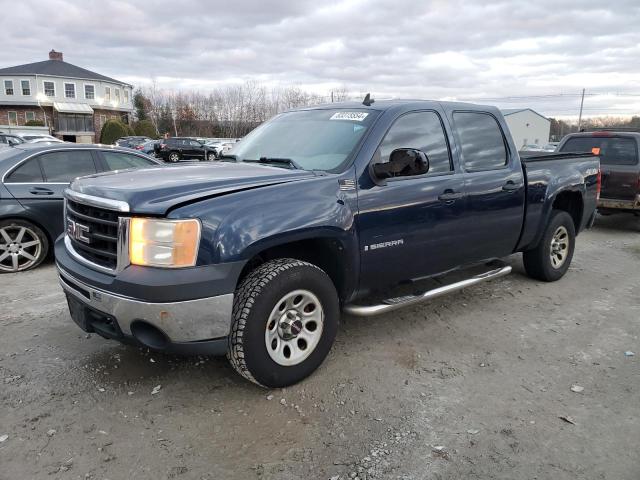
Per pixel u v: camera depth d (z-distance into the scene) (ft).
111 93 216.13
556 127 272.92
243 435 9.70
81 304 10.88
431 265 14.21
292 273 10.77
